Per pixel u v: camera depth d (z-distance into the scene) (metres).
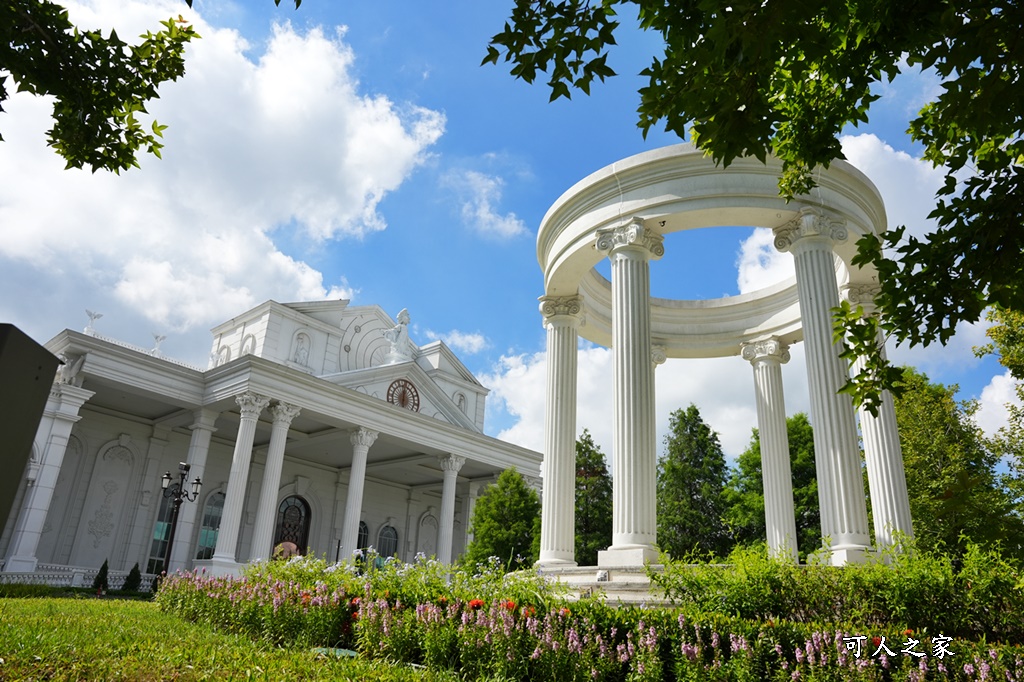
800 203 13.33
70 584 26.42
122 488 32.53
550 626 7.37
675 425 48.00
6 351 2.81
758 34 3.76
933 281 5.00
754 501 39.22
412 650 8.56
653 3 4.19
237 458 28.00
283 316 37.06
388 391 37.28
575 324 16.52
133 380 28.81
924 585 7.70
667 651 7.01
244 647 8.98
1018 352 16.48
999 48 3.99
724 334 18.92
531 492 30.47
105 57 7.00
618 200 14.48
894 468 12.76
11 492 2.83
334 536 40.75
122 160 7.62
